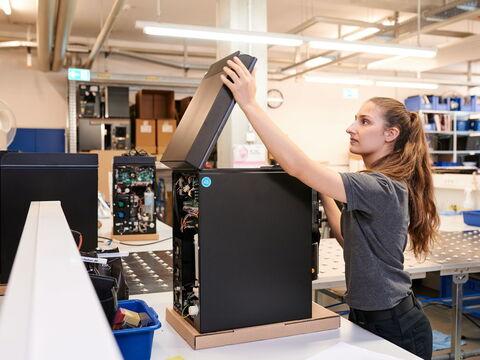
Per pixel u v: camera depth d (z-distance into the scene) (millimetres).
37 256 561
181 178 1170
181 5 6082
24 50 7047
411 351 1215
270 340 1104
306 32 7215
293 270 1142
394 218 1170
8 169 1441
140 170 2680
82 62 7090
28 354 290
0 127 2693
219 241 1056
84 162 1527
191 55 7875
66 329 343
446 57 7445
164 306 1388
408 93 9633
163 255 2213
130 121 6777
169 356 1006
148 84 7266
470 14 4809
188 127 1126
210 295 1052
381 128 1277
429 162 1330
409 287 1251
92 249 1543
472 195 4082
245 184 1075
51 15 4387
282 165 1096
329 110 9008
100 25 6727
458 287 2350
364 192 1123
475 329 3447
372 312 1201
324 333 1163
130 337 923
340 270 1977
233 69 1069
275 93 8555
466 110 9016
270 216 1108
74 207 1526
